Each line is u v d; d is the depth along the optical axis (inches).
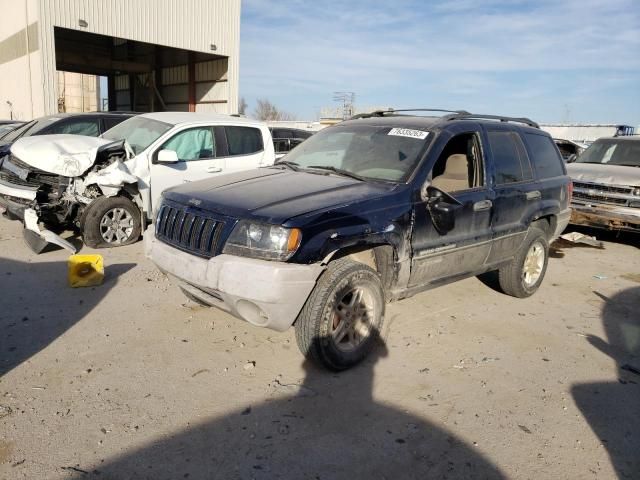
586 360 172.9
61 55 982.4
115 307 195.2
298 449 118.8
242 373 151.2
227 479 108.2
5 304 193.8
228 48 953.5
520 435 128.6
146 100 1198.3
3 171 288.5
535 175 224.2
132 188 277.3
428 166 173.8
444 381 153.2
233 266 136.0
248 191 158.2
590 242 364.2
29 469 107.9
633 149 397.1
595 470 117.2
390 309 207.5
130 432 121.6
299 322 146.6
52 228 290.0
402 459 117.3
